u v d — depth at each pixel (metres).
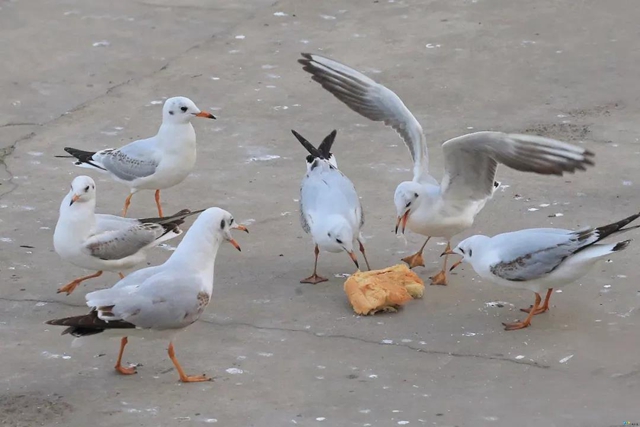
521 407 10.58
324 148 14.54
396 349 11.80
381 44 20.84
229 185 15.95
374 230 14.67
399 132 14.31
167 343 12.00
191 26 21.84
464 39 20.92
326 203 13.28
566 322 12.28
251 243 14.37
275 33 21.44
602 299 12.73
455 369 11.36
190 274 11.13
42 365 11.54
